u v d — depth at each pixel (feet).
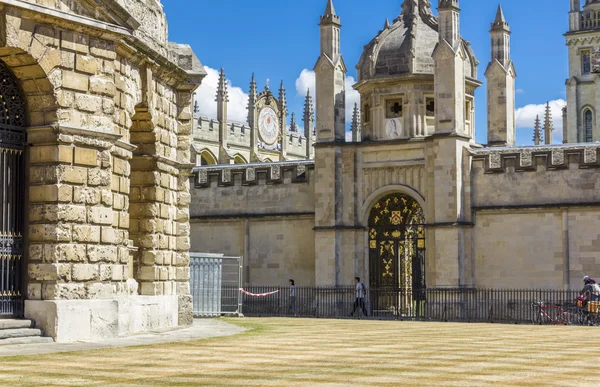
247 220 202.90
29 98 90.94
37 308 89.25
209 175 207.51
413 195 187.42
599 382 57.82
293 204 199.31
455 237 180.14
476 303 178.50
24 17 87.71
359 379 58.90
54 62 90.07
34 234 90.63
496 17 202.69
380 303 191.01
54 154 90.58
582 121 448.65
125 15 96.63
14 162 91.09
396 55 191.52
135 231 110.73
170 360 71.05
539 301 164.35
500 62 201.16
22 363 69.10
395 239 190.90
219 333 103.60
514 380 58.39
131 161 110.93
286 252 199.31
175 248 118.11
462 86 185.16
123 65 100.94
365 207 192.24
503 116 199.93
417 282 188.24
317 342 89.40
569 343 89.81
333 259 191.31
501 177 180.24
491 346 84.89
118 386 55.98
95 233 93.04
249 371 63.46
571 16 451.53
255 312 196.75
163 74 112.37
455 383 56.90
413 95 190.08
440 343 88.58
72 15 90.43
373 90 193.26
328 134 194.49
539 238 176.76
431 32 195.52
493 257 180.04
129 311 98.99
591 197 173.58
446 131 182.91
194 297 155.22
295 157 437.17
